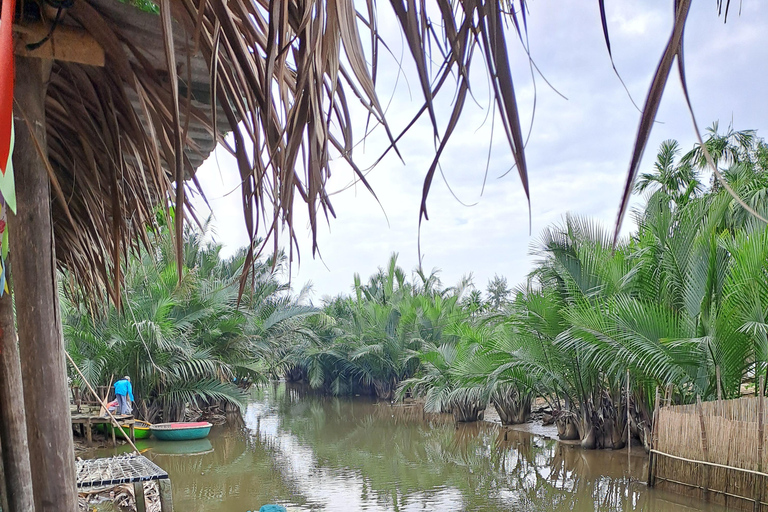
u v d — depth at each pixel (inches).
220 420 783.7
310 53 37.7
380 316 999.0
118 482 305.4
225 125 107.9
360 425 740.7
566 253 472.4
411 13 27.3
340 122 52.8
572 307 447.2
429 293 1056.2
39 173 76.0
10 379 79.9
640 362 383.2
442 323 925.2
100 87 84.1
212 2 47.1
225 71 65.1
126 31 80.4
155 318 601.6
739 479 315.3
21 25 69.8
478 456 513.3
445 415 780.6
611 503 350.6
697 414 341.7
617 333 396.2
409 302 975.6
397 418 788.6
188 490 418.0
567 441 534.3
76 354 593.3
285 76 62.8
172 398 683.4
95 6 76.2
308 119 42.3
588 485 393.1
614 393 491.8
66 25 73.4
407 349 930.1
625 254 454.3
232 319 703.7
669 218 428.1
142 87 85.4
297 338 1050.1
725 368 363.3
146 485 391.5
